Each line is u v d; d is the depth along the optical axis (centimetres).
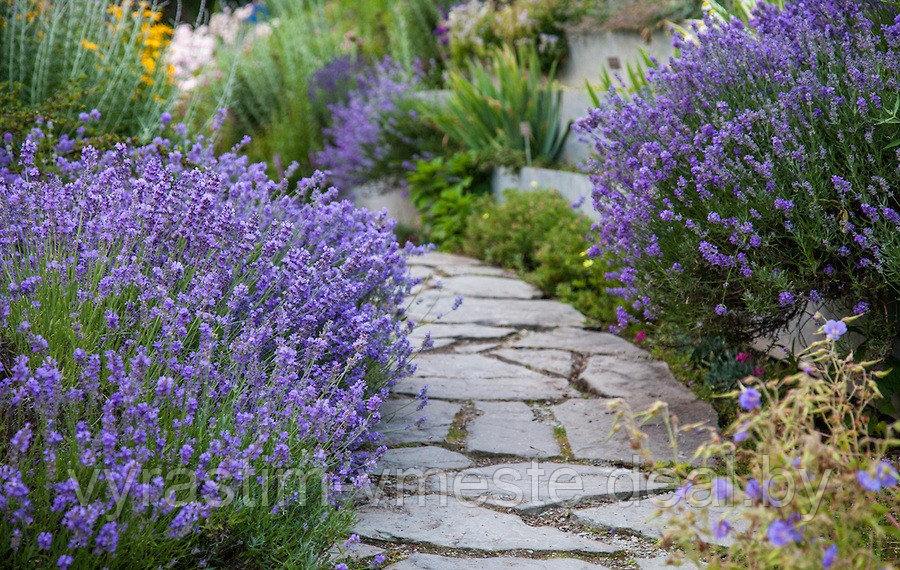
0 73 564
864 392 226
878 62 330
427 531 284
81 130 430
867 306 324
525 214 717
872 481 181
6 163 398
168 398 249
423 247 411
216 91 1012
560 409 404
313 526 258
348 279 353
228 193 375
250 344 270
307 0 1515
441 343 509
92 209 310
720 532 194
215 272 299
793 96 339
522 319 558
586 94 778
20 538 200
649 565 262
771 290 334
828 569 176
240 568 245
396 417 389
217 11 1321
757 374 403
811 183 327
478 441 363
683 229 365
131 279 279
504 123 871
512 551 273
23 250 304
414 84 1014
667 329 410
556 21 964
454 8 1091
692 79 378
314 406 274
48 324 266
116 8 645
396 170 949
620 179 399
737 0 499
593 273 602
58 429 248
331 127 1071
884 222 329
